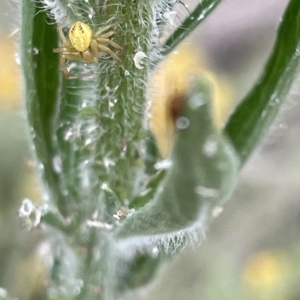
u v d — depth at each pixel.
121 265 0.14
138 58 0.12
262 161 0.28
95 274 0.13
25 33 0.12
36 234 0.22
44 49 0.12
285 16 0.12
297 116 0.28
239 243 0.28
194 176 0.10
